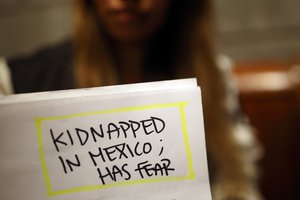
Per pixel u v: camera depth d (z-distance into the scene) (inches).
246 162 28.3
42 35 54.1
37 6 53.7
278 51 50.5
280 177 40.5
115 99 12.4
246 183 26.9
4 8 54.2
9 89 24.3
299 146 39.8
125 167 12.4
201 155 12.5
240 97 40.3
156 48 27.5
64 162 12.2
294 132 39.7
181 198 12.4
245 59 51.1
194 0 27.0
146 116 12.4
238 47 51.2
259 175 40.4
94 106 12.3
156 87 12.5
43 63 25.5
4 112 11.9
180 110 12.5
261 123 40.1
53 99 12.2
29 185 12.1
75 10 25.2
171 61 27.9
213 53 28.1
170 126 12.5
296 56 48.4
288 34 50.1
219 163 26.4
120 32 23.7
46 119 12.1
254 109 40.1
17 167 12.0
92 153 12.3
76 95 12.3
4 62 25.4
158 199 12.4
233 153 26.8
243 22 50.6
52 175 12.2
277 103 39.8
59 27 53.6
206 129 26.3
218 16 50.9
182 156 12.5
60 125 12.2
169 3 25.5
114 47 26.2
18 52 54.9
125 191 12.3
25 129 12.1
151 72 28.1
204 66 27.3
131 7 22.2
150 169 12.4
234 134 28.3
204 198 12.4
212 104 27.0
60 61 25.7
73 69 25.2
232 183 26.3
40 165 12.1
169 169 12.4
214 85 27.5
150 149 12.4
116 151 12.4
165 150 12.4
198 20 27.4
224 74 31.4
